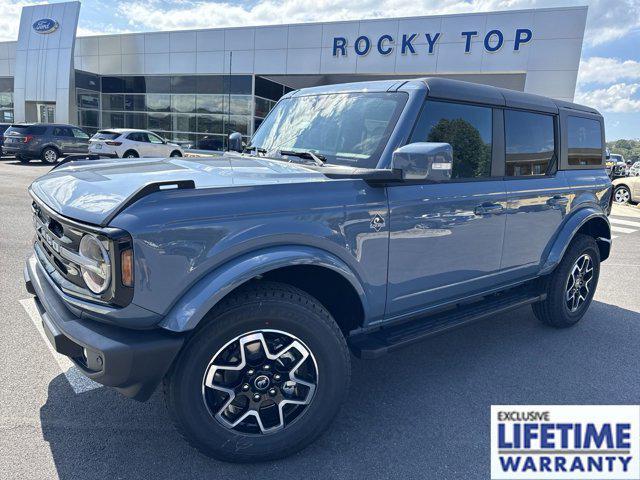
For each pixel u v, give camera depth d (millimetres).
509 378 3627
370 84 3328
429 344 4242
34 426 2805
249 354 2428
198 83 26922
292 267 2607
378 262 2836
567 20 19859
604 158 4840
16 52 29266
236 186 2338
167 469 2494
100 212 2146
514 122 3703
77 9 27688
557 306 4465
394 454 2695
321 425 2621
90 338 2137
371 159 2889
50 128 20656
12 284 5207
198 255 2211
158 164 2941
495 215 3496
